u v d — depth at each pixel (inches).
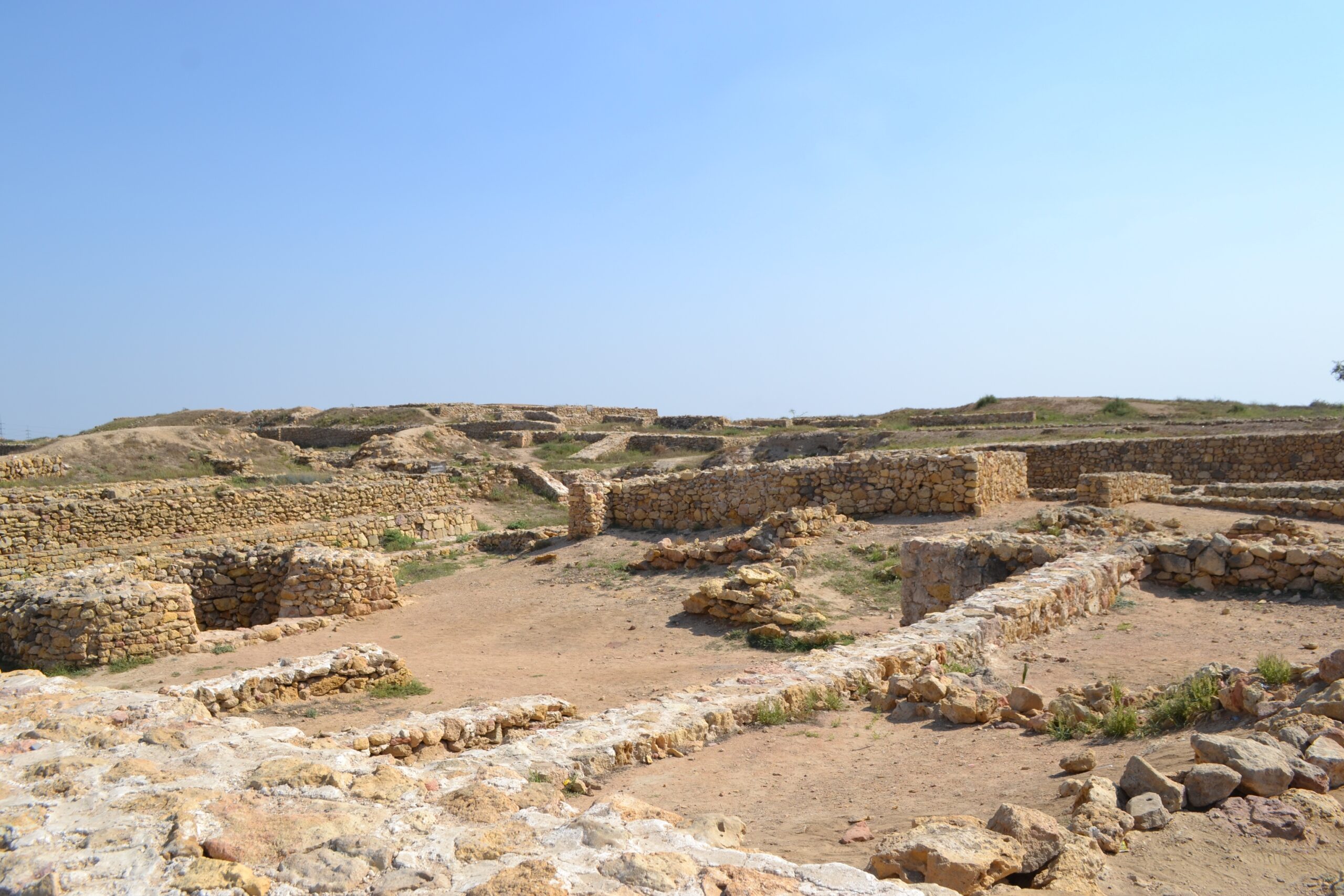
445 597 729.6
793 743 305.1
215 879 139.9
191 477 1226.0
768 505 818.8
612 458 1825.8
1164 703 277.9
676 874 146.1
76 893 136.1
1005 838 165.9
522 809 177.9
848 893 142.6
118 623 513.7
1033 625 424.8
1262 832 173.3
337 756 208.7
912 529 706.8
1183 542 514.6
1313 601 449.4
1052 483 1195.3
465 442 1758.1
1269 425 1242.0
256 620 690.8
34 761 197.2
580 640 571.2
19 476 1111.6
